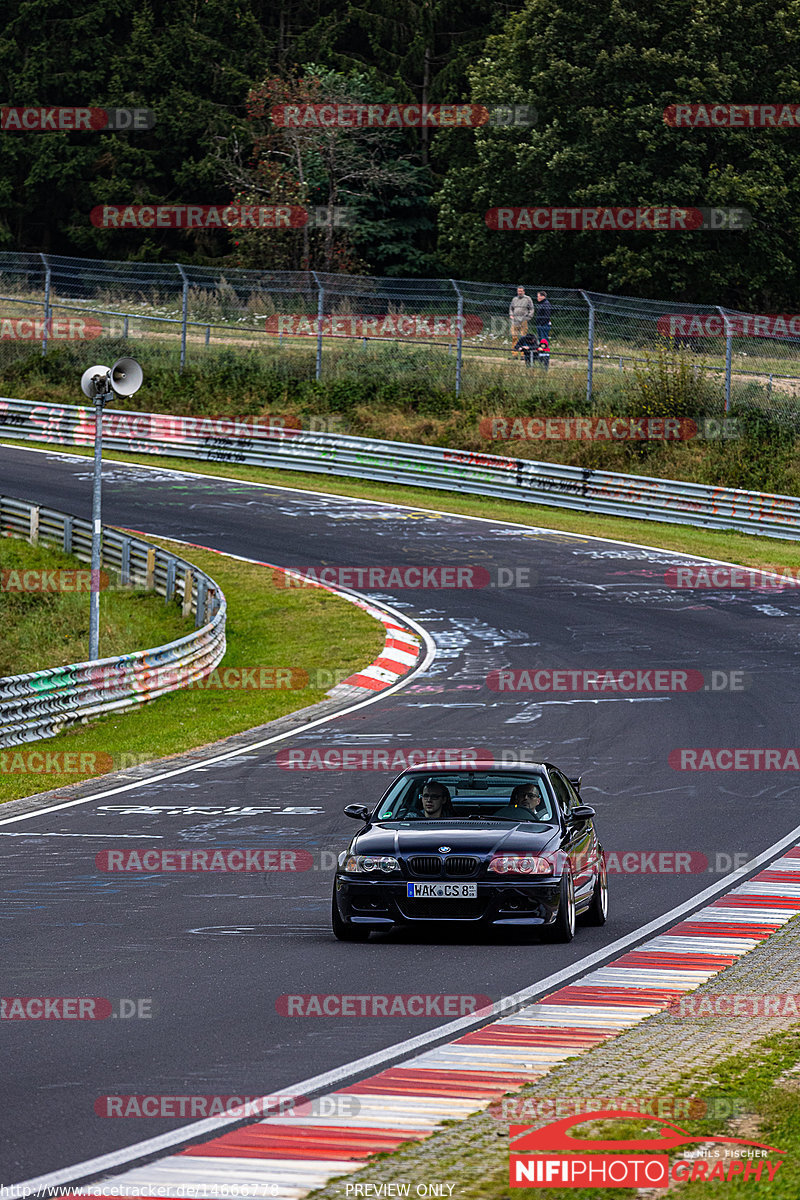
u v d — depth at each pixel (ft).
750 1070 66.39
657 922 106.01
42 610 299.79
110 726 213.46
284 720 213.87
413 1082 64.75
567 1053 69.92
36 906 111.55
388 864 98.27
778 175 529.86
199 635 245.24
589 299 435.94
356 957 93.86
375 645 263.08
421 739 195.52
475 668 244.01
